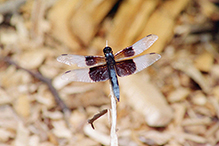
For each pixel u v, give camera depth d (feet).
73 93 4.29
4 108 4.24
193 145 4.14
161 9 4.43
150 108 4.19
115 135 3.88
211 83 4.34
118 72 4.00
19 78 4.34
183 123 4.20
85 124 4.19
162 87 4.33
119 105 4.23
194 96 4.30
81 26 4.41
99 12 4.40
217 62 4.42
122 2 4.42
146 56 4.01
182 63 4.42
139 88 4.25
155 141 4.15
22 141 4.15
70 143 4.14
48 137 4.16
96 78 3.99
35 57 4.41
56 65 4.38
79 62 4.01
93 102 4.26
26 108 4.24
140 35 4.42
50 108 4.25
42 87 4.31
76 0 4.38
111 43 4.43
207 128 4.19
